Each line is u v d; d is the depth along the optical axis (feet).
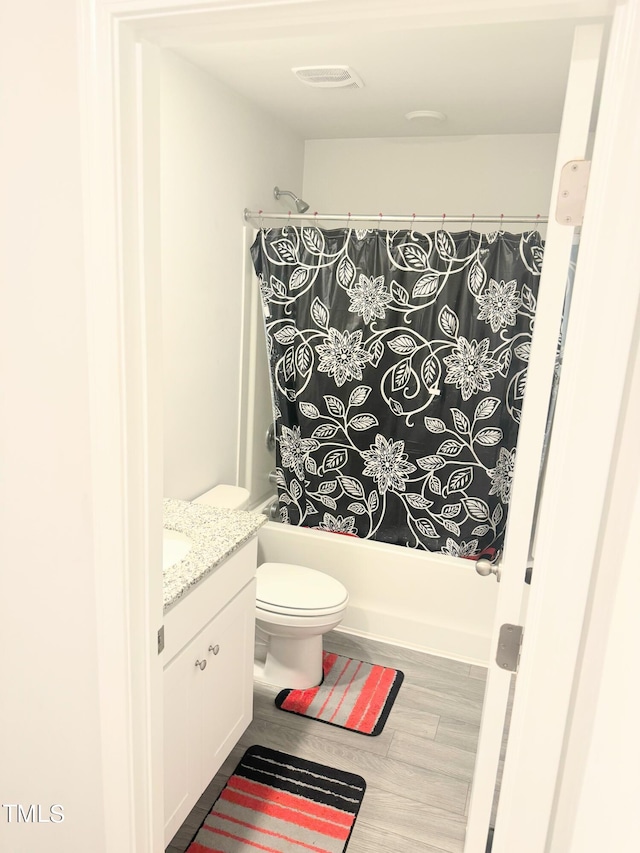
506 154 10.14
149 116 3.34
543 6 2.62
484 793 3.98
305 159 11.29
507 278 8.38
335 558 9.54
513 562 3.47
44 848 4.66
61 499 3.82
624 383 2.70
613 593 2.88
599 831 2.68
